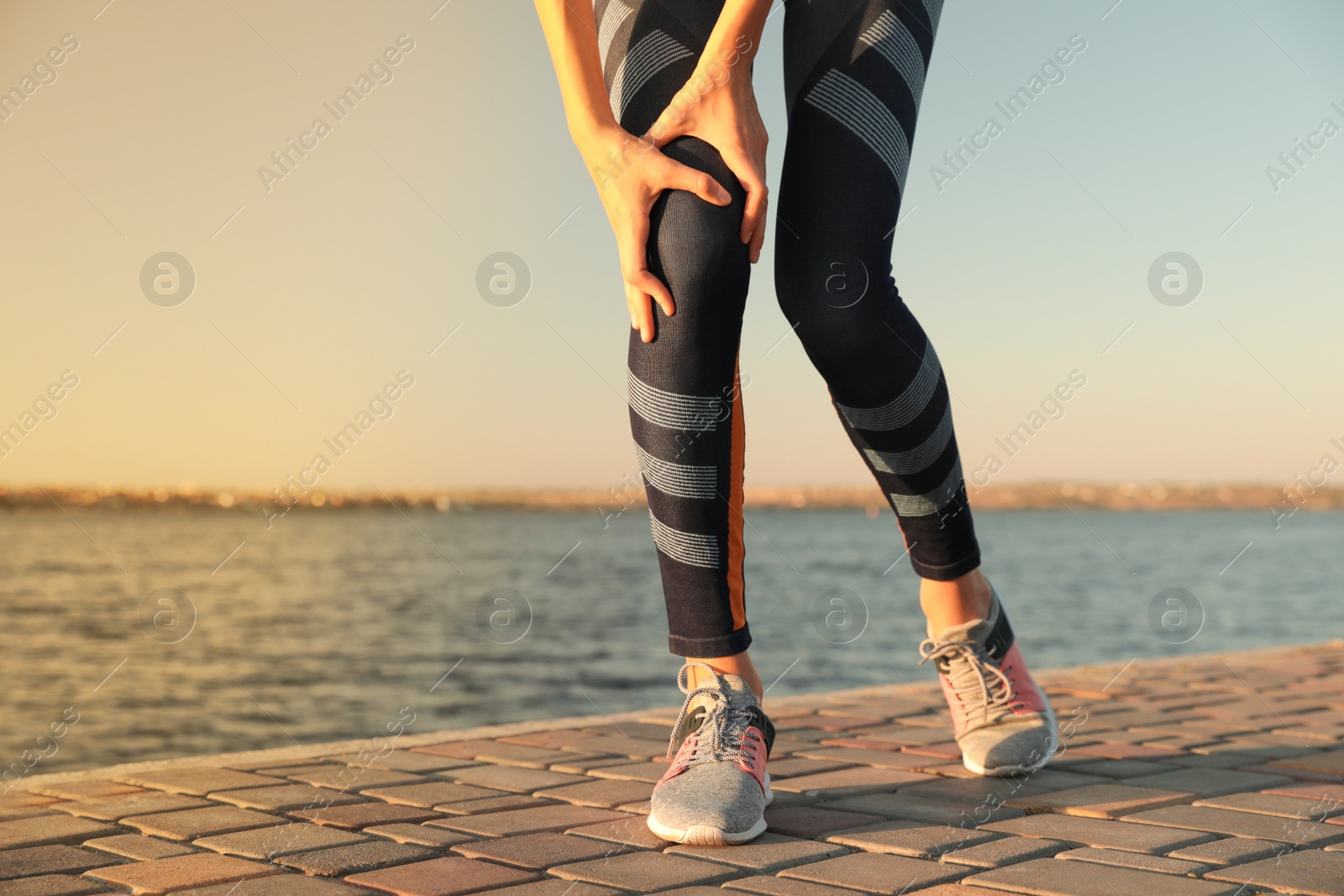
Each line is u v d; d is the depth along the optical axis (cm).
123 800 168
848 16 152
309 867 129
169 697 1717
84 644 2531
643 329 142
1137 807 161
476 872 126
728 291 139
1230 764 195
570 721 249
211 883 122
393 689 1577
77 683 1917
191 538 9712
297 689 1622
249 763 200
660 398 143
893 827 148
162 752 1189
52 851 138
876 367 150
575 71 146
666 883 122
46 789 177
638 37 156
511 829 149
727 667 155
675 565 151
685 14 153
